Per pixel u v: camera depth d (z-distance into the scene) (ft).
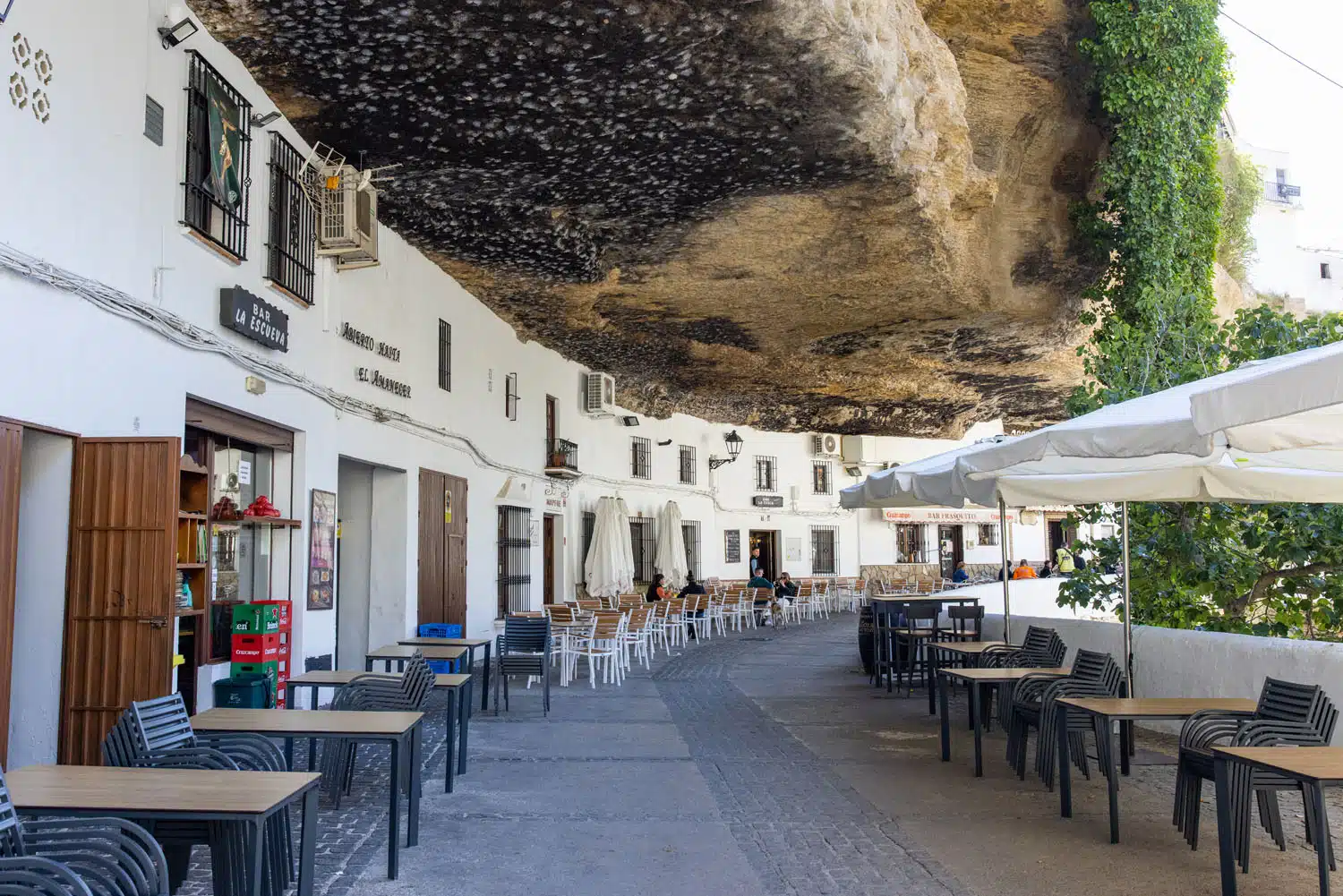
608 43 28.55
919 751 28.91
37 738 21.47
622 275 49.19
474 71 29.58
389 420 40.09
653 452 81.41
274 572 32.24
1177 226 50.83
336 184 33.60
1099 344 47.98
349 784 22.62
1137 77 49.29
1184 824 19.31
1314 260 114.32
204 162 26.30
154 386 23.97
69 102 20.61
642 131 33.86
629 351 64.34
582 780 24.79
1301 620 34.65
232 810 11.43
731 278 49.44
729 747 29.40
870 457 105.40
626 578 68.80
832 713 36.22
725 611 77.36
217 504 28.32
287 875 14.66
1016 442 24.30
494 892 16.44
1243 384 15.55
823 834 20.02
